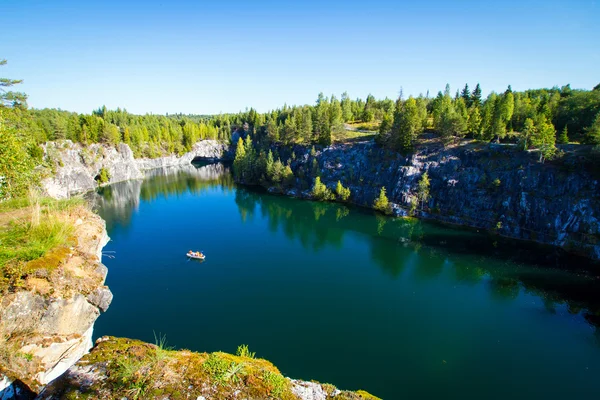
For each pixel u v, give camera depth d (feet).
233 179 439.63
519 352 110.73
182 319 124.16
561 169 216.13
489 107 283.38
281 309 134.31
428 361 104.94
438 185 271.49
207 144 632.79
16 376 37.04
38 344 41.68
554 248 205.16
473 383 95.86
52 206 61.67
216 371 25.70
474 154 260.42
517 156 237.86
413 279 166.30
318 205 314.55
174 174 479.00
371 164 321.11
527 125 234.17
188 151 597.52
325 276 168.45
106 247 199.21
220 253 194.59
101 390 23.13
